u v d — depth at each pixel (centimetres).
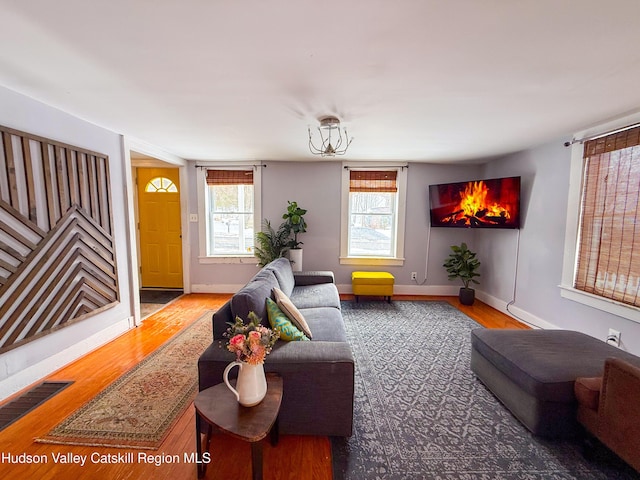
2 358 203
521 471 150
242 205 480
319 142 344
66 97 216
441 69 172
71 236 253
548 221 328
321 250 477
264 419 125
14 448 160
